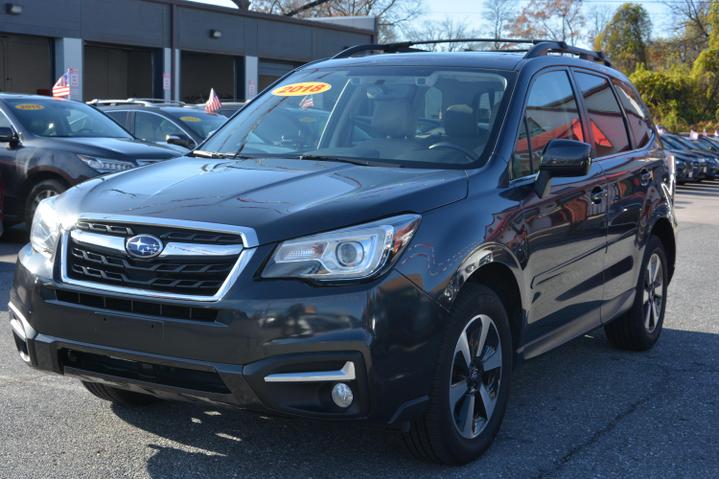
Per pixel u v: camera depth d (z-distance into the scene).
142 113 12.93
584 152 4.15
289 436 4.16
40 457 3.87
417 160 4.22
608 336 5.96
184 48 32.22
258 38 35.03
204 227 3.36
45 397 4.70
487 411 3.93
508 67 4.71
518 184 4.20
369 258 3.34
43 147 9.98
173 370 3.44
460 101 4.51
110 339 3.46
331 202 3.50
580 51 5.54
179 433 4.20
